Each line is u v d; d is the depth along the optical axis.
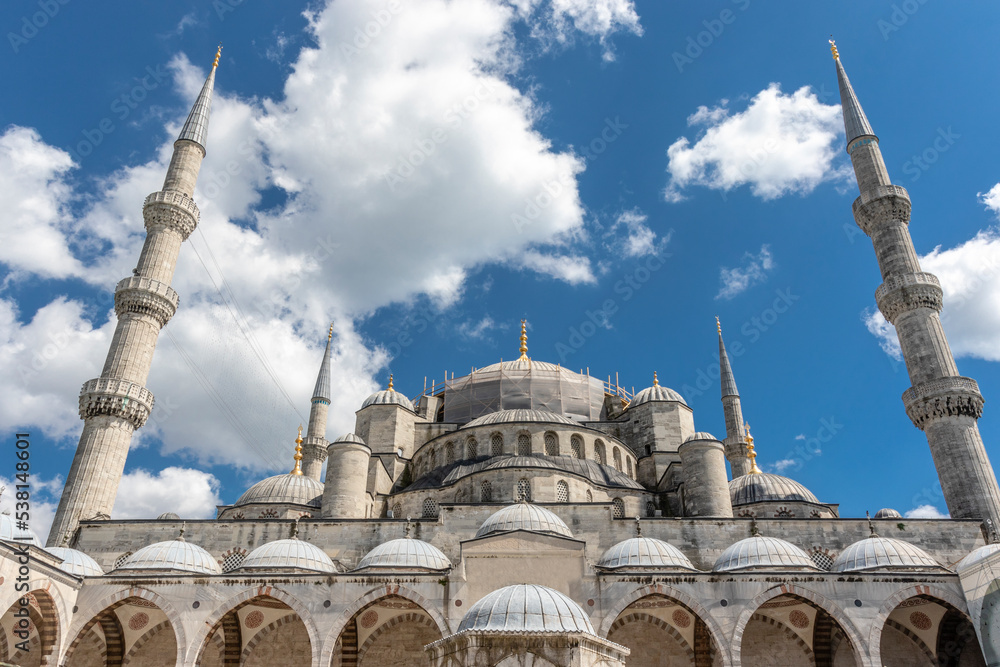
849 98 65.06
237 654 43.50
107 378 50.94
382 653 43.50
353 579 38.34
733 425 70.12
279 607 43.94
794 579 37.81
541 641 19.25
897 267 56.03
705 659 42.41
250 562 39.94
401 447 64.44
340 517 48.25
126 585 38.22
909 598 40.00
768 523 45.91
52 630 36.41
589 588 37.84
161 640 43.97
